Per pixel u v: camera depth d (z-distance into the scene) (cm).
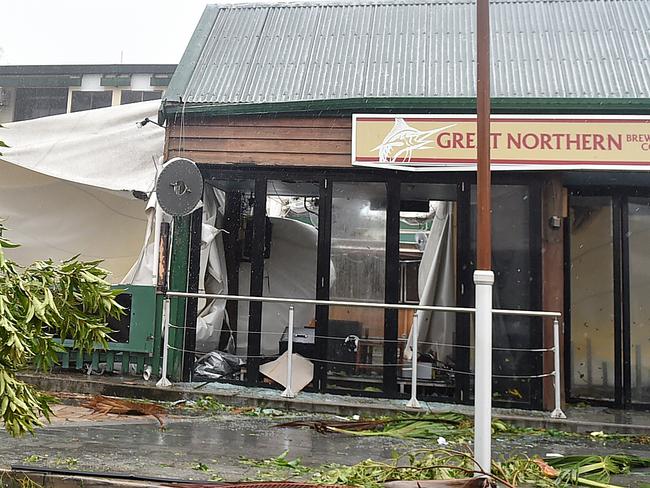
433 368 686
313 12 907
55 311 306
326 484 366
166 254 673
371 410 609
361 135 680
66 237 866
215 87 738
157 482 375
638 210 723
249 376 693
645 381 696
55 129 817
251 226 823
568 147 642
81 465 406
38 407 326
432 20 862
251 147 711
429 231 826
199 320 736
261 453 461
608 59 730
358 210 710
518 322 670
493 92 675
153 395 638
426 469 381
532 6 859
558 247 669
